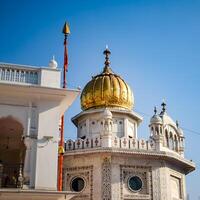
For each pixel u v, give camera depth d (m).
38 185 17.39
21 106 18.73
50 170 17.73
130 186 28.62
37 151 17.92
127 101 34.78
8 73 19.14
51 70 19.47
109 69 36.72
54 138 18.33
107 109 30.55
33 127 18.42
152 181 29.03
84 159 29.34
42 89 18.70
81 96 35.78
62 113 21.02
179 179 31.67
